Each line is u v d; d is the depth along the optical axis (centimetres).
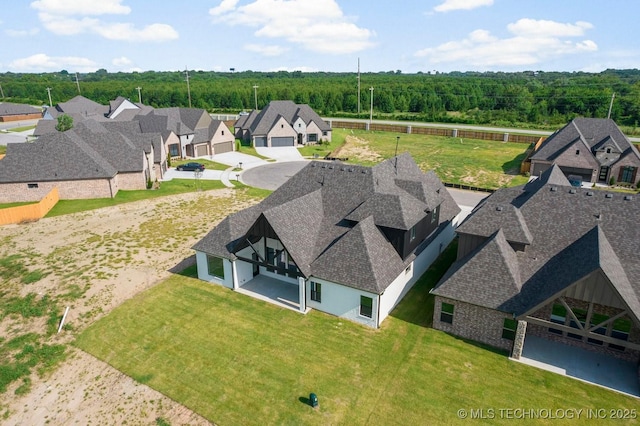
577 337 2373
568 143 6041
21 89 18825
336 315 2714
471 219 2809
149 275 3269
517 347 2255
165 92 15725
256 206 3509
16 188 4900
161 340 2492
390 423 1895
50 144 5159
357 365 2259
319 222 3119
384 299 2602
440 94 14475
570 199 2773
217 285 3112
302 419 1923
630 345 2022
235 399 2045
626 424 1869
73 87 18362
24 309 2800
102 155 5500
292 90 14975
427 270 3322
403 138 9406
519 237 2594
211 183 6000
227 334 2534
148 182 5597
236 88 16438
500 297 2333
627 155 5656
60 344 2492
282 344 2438
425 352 2353
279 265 3116
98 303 2878
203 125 8200
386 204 2931
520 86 14875
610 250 2350
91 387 2153
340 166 3491
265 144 8681
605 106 11169
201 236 4044
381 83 18938
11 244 3812
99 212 4694
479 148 8169
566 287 2095
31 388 2167
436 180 4041
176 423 1922
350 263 2623
